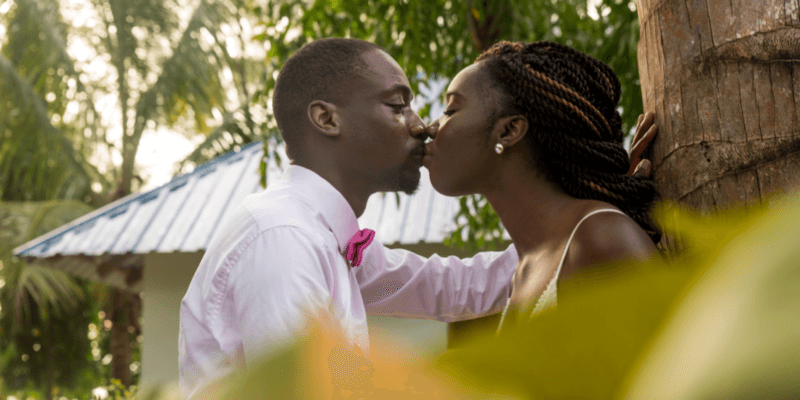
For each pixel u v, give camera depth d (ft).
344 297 5.24
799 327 0.32
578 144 4.51
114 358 37.70
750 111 4.14
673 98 4.58
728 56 4.25
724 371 0.34
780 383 0.32
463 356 0.61
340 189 5.75
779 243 0.37
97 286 37.88
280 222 4.88
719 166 4.22
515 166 4.83
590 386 0.60
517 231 4.89
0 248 34.12
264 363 0.57
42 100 38.01
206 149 34.01
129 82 38.29
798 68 4.03
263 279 4.62
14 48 36.86
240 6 34.45
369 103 5.65
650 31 4.88
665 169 4.64
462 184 4.97
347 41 5.83
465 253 21.39
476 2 11.84
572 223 4.33
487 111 4.83
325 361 0.77
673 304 0.46
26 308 35.40
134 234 23.93
